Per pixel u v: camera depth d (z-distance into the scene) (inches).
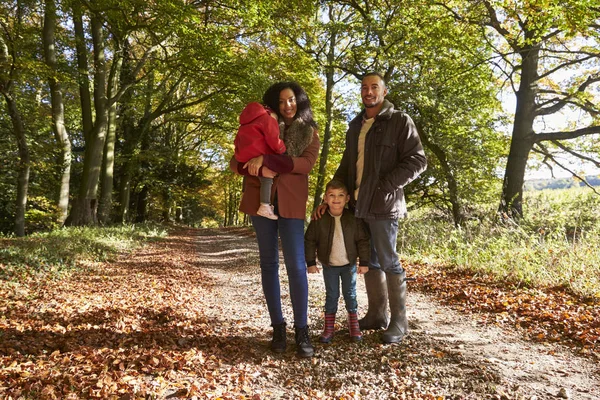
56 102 663.1
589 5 362.6
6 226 711.7
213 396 102.0
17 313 184.9
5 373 107.0
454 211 551.2
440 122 617.3
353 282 145.3
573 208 405.4
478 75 597.6
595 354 126.3
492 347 133.8
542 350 131.6
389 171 138.4
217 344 145.3
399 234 420.2
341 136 939.3
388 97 588.7
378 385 109.2
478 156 641.6
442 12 565.6
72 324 168.2
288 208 131.6
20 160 609.9
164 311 204.7
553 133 535.2
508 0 432.1
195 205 1637.6
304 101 137.0
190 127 1274.6
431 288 236.5
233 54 632.4
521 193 543.5
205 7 593.0
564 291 200.5
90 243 456.8
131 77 711.1
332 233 142.3
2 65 533.3
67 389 99.5
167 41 615.8
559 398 98.0
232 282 336.8
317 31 709.9
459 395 101.0
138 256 481.7
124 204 1008.2
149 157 1019.9
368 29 589.9
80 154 1002.7
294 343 145.7
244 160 128.3
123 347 137.5
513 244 272.7
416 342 138.6
